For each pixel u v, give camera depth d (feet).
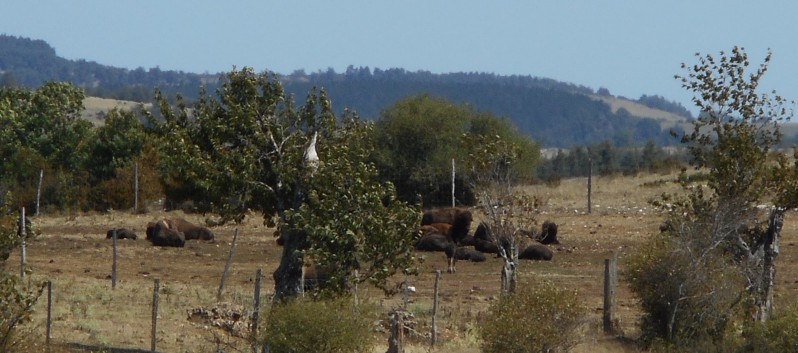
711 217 131.95
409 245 116.98
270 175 120.06
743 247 134.10
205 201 122.01
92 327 140.15
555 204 270.87
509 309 116.98
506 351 115.14
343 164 116.98
